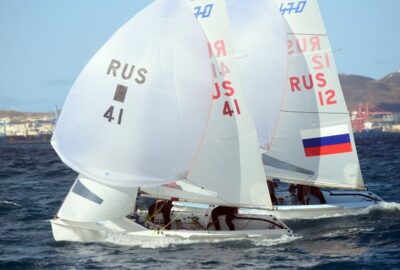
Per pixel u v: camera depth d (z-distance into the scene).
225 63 50.38
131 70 49.34
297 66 63.06
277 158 62.62
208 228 50.97
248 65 60.88
